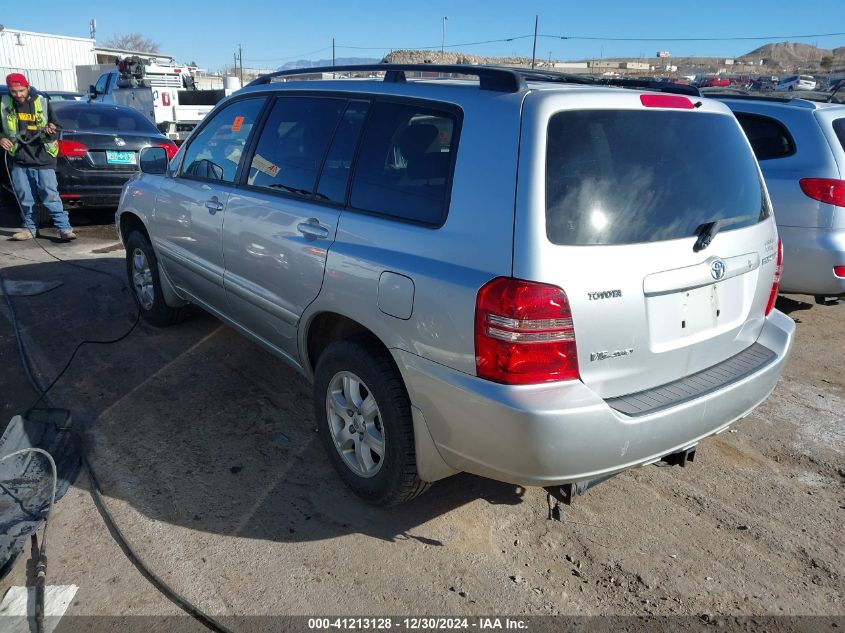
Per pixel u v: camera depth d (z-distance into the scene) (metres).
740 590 2.75
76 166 8.29
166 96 16.62
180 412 4.00
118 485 3.28
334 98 3.38
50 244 8.00
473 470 2.62
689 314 2.70
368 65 3.27
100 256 7.46
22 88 7.52
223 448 3.64
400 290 2.66
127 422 3.87
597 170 2.48
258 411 4.04
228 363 4.67
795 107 5.39
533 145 2.40
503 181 2.43
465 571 2.81
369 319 2.84
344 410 3.16
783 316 3.37
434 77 3.24
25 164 7.79
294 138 3.54
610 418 2.38
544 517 3.17
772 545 3.01
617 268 2.42
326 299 3.09
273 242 3.45
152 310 5.20
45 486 3.21
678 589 2.74
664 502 3.30
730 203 2.92
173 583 2.68
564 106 2.49
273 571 2.77
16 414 3.93
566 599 2.68
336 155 3.22
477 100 2.65
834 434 3.95
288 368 4.62
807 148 5.24
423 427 2.68
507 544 2.98
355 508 3.19
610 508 3.25
